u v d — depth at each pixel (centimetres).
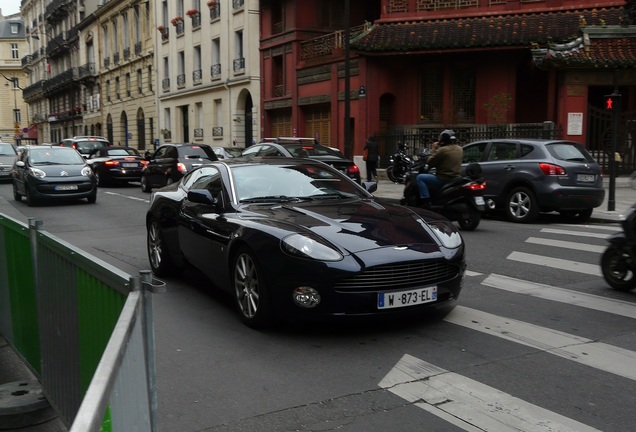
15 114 9931
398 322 600
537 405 416
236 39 3662
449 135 1202
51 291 406
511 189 1338
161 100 4700
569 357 507
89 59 6347
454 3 2461
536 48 2098
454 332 571
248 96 3659
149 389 279
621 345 538
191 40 4181
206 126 4069
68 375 379
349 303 530
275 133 3325
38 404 415
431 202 1209
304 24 2995
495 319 612
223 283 640
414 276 555
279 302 548
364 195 718
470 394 434
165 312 646
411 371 476
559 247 1010
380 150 2509
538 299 691
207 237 663
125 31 5366
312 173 729
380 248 548
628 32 2055
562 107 2052
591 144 2044
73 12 6744
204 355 518
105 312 312
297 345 538
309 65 2877
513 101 2377
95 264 323
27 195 1788
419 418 397
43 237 414
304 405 418
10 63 9906
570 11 2347
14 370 505
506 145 1363
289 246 541
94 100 6225
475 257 929
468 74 2458
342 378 464
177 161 1947
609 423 391
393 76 2531
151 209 824
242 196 669
